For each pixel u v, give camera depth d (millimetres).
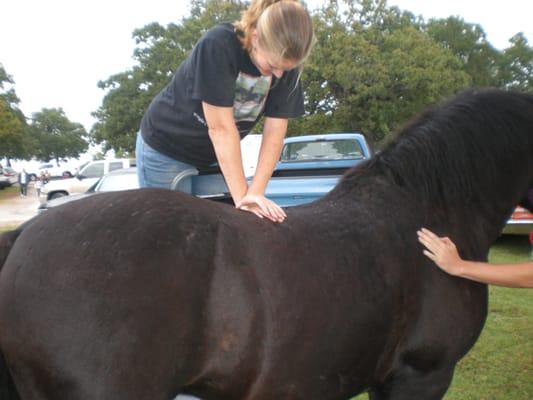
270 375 1400
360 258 1556
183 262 1316
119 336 1226
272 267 1405
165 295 1277
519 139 1911
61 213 1342
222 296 1341
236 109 1893
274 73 1705
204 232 1378
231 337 1347
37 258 1252
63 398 1232
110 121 29453
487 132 1874
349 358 1524
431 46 21984
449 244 1699
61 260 1243
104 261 1250
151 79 29547
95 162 15547
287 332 1392
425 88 20984
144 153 2154
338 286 1479
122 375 1229
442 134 1829
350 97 20688
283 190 5332
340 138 6621
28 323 1217
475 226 1911
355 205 1688
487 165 1872
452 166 1820
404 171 1785
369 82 20672
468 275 1697
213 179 2695
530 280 1764
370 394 1898
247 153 8250
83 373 1211
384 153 1841
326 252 1511
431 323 1684
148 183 2205
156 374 1273
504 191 1948
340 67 20328
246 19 1668
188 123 1958
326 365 1482
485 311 1830
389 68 20625
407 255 1656
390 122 21219
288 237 1485
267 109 1954
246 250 1401
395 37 22031
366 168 1819
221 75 1689
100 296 1224
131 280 1252
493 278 1721
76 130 79562
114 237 1286
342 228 1593
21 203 19266
